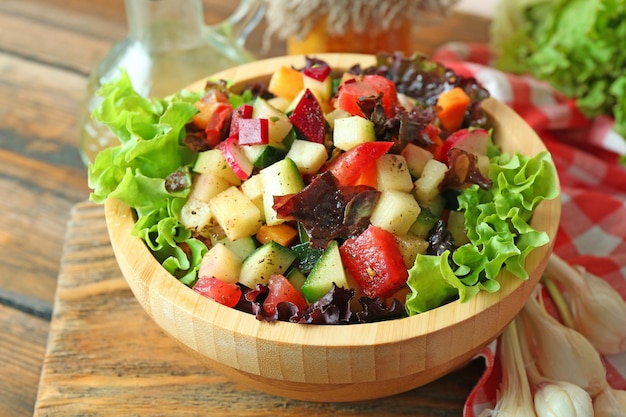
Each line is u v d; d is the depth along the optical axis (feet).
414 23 2.88
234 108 2.06
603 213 2.39
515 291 1.75
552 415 1.89
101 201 1.94
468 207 1.87
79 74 2.97
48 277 2.39
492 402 1.98
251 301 1.76
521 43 2.81
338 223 1.83
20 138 2.76
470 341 1.74
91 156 2.59
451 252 1.83
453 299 1.78
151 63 2.55
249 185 1.92
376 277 1.79
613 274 2.25
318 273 1.80
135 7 2.51
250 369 1.74
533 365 2.02
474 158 1.90
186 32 2.56
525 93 2.63
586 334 2.11
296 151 1.92
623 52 2.56
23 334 2.26
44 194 2.60
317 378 1.72
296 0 2.68
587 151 2.72
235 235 1.87
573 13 2.64
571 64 2.62
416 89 2.16
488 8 3.39
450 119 2.09
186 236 1.91
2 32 3.11
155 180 1.90
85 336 2.13
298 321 1.70
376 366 1.69
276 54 3.03
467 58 2.89
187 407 1.98
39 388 2.03
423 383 1.85
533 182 1.88
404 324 1.68
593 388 1.99
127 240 1.86
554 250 2.34
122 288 2.23
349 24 2.72
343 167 1.87
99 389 2.02
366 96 1.94
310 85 2.06
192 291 1.76
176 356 2.08
